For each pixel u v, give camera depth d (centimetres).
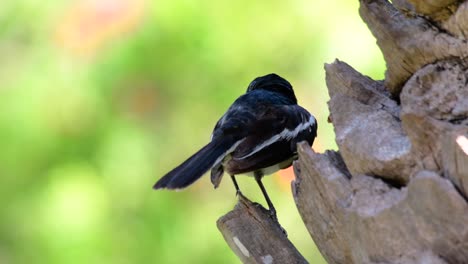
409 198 498
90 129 1175
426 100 553
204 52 1177
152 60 1177
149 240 1169
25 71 1190
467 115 541
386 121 562
